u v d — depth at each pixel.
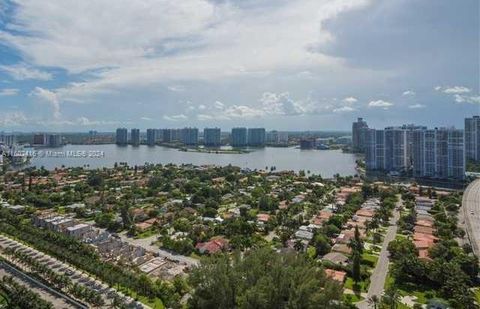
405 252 131.38
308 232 164.25
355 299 106.19
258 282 82.94
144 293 106.12
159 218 191.12
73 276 117.62
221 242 147.25
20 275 118.69
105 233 160.88
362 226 175.75
